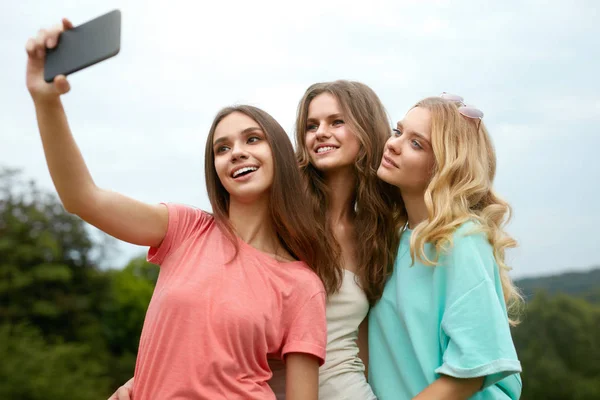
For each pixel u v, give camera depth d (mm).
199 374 2346
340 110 3193
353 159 3184
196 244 2607
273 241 2740
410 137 2945
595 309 42469
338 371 2816
